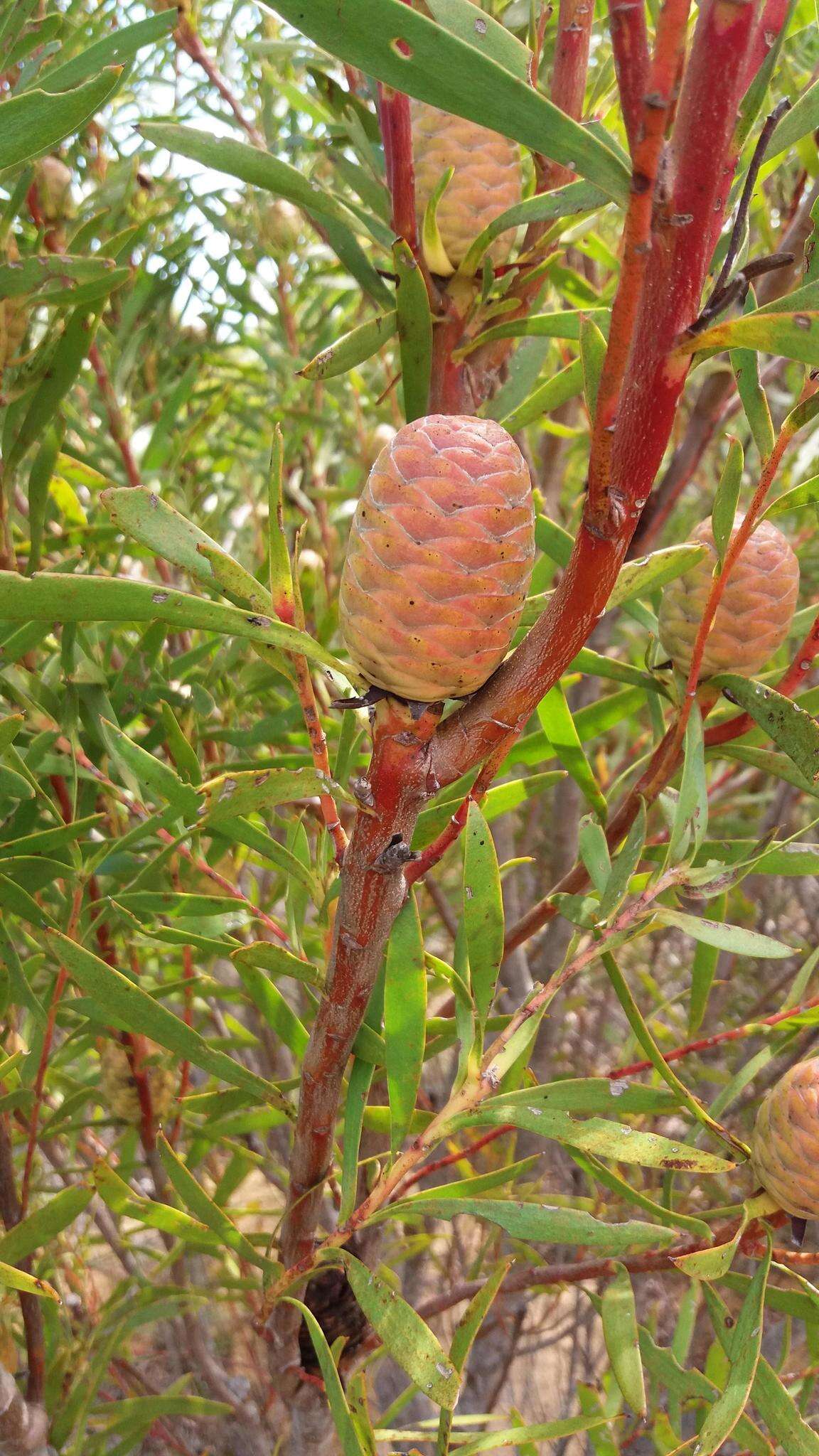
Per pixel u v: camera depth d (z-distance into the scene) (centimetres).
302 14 17
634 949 88
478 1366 78
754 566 33
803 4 39
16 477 45
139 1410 44
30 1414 38
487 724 22
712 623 31
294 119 57
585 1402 44
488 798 35
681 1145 27
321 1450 39
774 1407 30
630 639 74
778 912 84
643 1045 30
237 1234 31
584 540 21
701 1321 67
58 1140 62
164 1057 43
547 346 41
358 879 24
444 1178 61
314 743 25
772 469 26
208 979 43
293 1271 30
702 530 34
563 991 68
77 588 21
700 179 18
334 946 26
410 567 21
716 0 18
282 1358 36
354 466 71
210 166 33
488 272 34
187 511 53
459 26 25
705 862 34
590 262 61
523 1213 28
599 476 20
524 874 89
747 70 18
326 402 70
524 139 18
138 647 39
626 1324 32
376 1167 39
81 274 30
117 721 40
